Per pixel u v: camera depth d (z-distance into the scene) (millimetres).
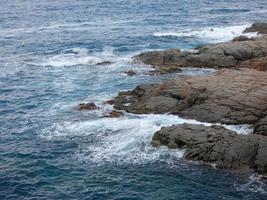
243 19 87875
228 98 36062
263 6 107312
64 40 69812
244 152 29281
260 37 59156
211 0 121250
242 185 27453
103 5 116062
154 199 26391
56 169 30172
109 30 77812
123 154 31484
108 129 35250
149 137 33375
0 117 39375
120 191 27297
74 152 32281
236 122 34375
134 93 41969
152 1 121812
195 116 35812
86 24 85500
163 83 40531
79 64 55594
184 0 122375
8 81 49469
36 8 114312
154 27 79875
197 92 37406
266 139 29781
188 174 28797
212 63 50969
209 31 74125
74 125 36625
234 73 40969
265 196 26359
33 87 47125
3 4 125438
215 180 28062
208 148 30109
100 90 45281
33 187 28141
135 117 37094
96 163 30672
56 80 49250
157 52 54812
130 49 62812
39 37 73312
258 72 41281
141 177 28688
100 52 61312
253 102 35219
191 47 63281
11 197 27078
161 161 30328
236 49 51156
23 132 36156
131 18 91875
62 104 41812
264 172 28359
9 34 76812
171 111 37250
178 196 26609
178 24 82875
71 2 125625
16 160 31641
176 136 31797
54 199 26719
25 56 60438
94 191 27406
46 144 33812
